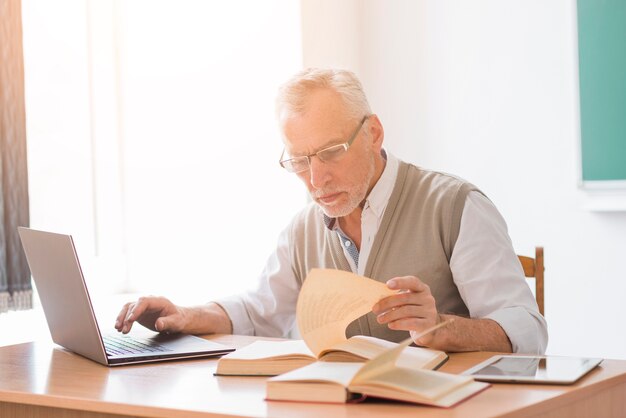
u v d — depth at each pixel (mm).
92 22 2961
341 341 1356
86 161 2924
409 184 1859
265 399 1168
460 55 3100
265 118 3207
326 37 3232
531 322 1566
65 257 1530
